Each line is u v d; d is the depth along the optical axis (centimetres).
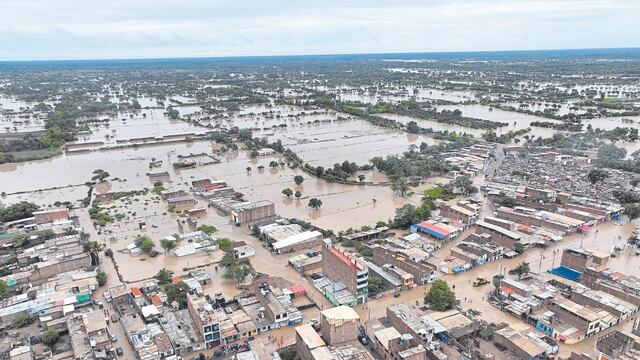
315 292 19312
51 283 19662
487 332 15762
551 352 14900
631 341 14838
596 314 16612
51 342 15738
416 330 15450
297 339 15088
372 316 17462
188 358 15112
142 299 18212
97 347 15088
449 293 17688
